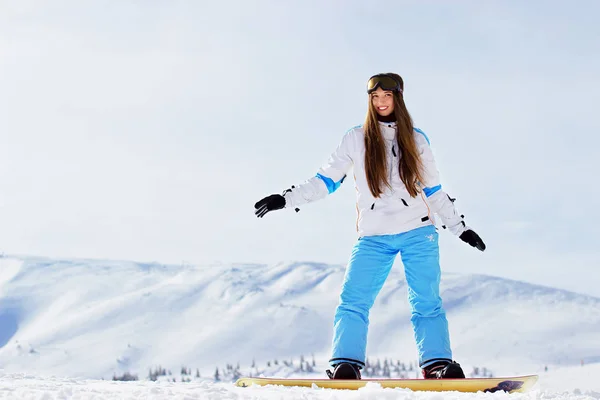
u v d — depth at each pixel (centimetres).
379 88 436
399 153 436
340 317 434
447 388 370
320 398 308
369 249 437
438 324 429
